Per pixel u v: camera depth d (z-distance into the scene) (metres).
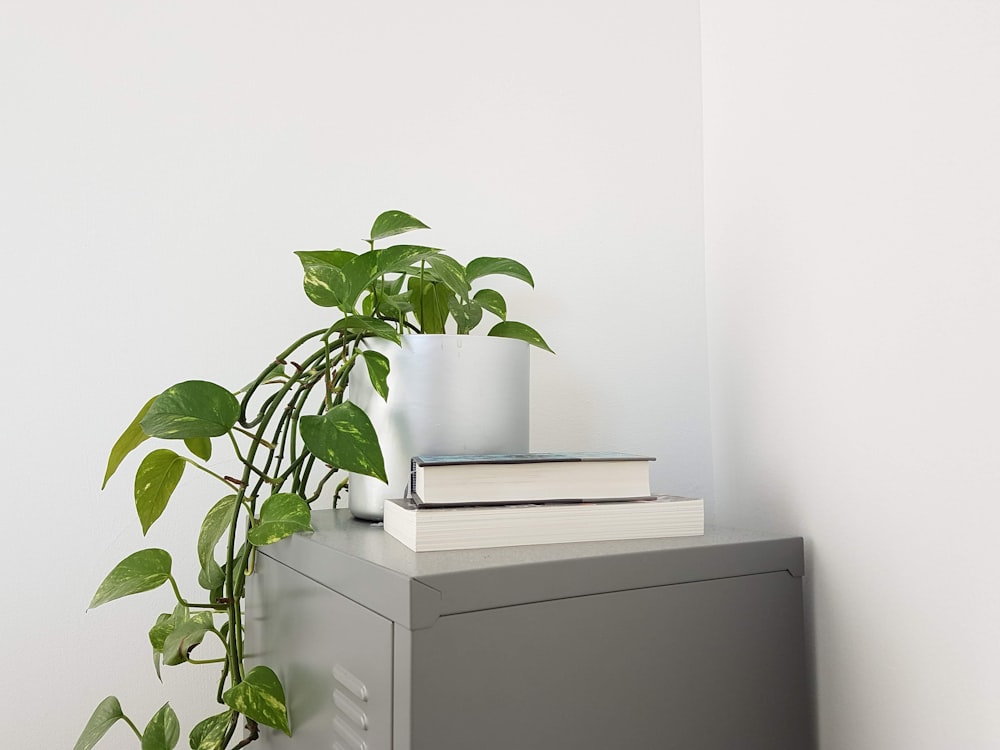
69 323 0.98
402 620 0.51
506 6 1.17
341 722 0.60
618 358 1.14
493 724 0.53
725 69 1.07
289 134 1.08
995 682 0.57
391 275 1.05
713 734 0.64
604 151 1.17
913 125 0.65
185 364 1.02
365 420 0.69
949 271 0.61
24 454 0.95
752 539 0.69
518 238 1.13
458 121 1.13
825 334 0.79
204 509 1.01
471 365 0.77
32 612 0.94
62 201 0.99
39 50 1.00
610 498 0.68
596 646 0.58
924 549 0.64
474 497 0.64
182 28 1.05
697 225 1.19
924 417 0.64
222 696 0.81
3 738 0.92
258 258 1.05
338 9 1.11
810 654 0.79
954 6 0.61
